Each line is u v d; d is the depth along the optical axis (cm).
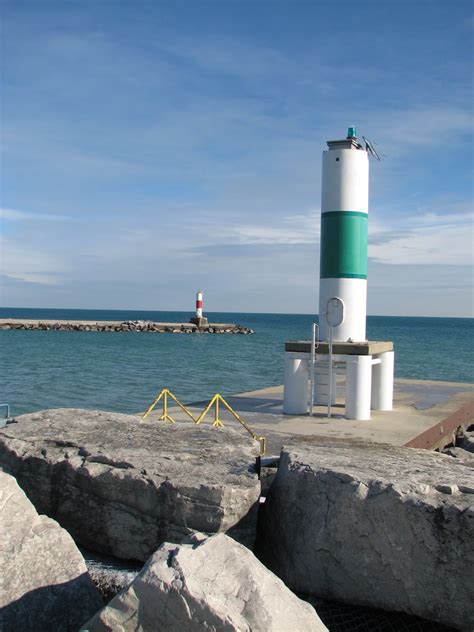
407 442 1394
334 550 654
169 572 491
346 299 1819
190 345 7531
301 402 1775
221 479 702
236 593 488
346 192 1814
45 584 563
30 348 6450
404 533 623
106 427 898
